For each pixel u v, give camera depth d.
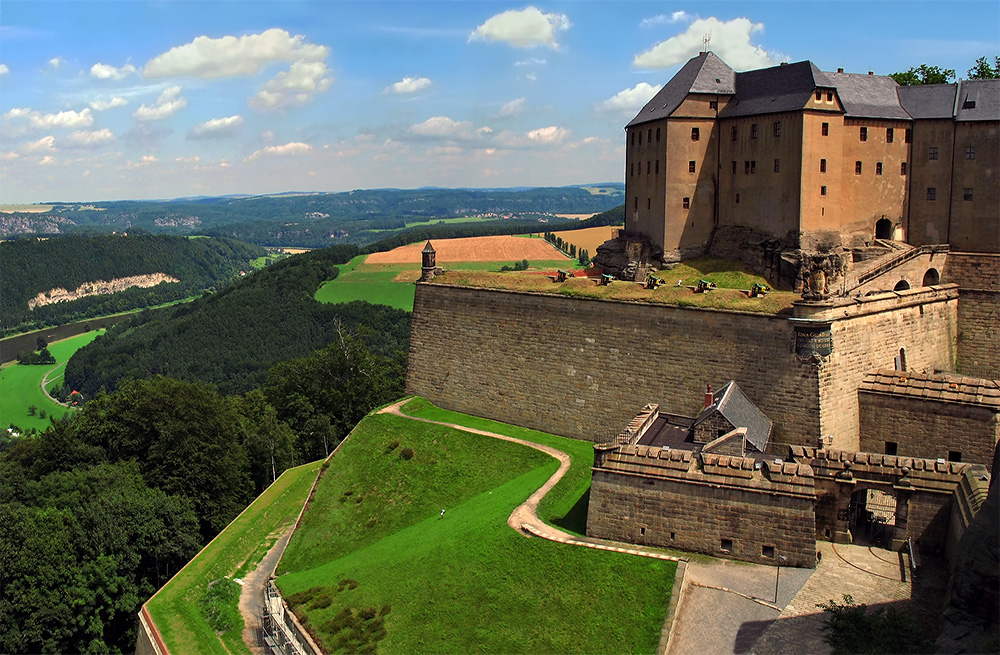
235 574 64.06
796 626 38.22
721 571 43.59
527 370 74.44
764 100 81.38
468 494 64.25
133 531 68.44
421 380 85.44
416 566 51.53
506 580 46.62
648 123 88.25
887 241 80.31
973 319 72.56
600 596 42.97
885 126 80.94
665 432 57.31
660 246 87.50
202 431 82.50
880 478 45.69
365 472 73.56
